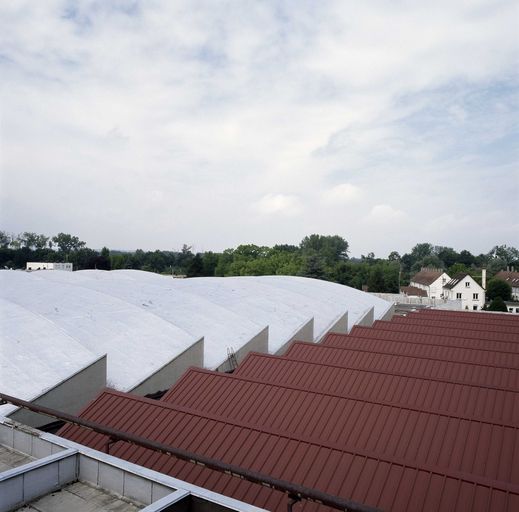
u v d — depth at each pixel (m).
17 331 20.50
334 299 46.28
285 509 10.68
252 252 135.12
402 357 24.52
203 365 23.14
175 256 177.38
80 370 17.41
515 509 9.98
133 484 8.77
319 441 12.69
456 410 17.72
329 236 176.25
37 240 184.62
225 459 12.52
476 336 34.53
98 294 28.16
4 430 11.05
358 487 11.09
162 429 14.06
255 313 33.47
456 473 11.01
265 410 16.41
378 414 15.35
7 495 8.41
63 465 9.25
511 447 13.34
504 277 127.44
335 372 20.69
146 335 23.67
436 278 120.69
